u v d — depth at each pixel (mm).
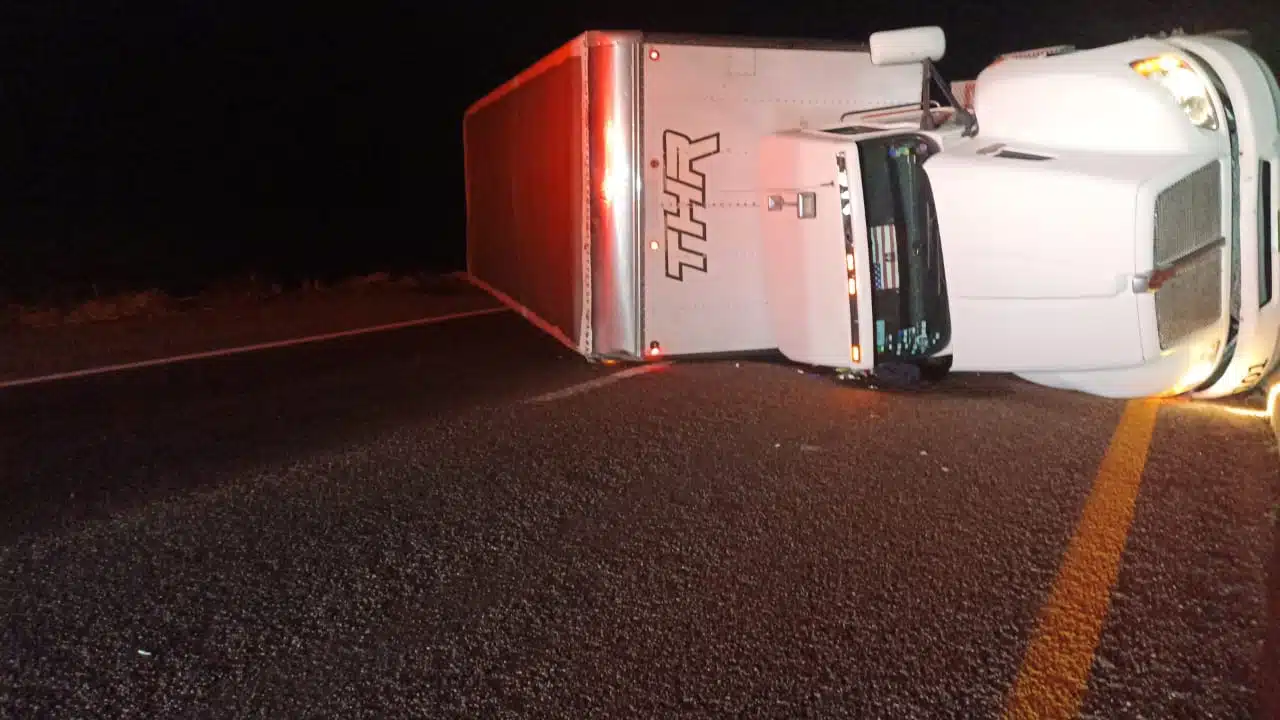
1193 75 6348
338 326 12594
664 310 8273
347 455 6504
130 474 6285
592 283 8320
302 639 4098
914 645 3852
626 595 4352
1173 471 5551
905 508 5172
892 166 7332
